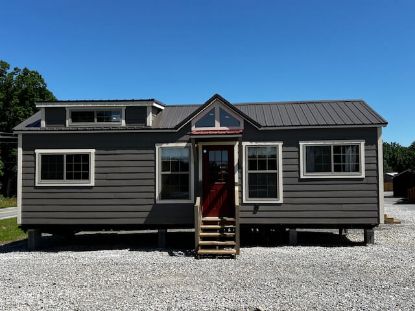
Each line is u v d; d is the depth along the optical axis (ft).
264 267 30.32
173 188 40.11
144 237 50.08
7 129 169.07
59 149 40.70
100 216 40.19
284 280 26.35
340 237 46.19
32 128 40.98
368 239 40.09
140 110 41.42
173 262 32.81
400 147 310.86
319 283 25.50
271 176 39.63
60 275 28.89
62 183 40.42
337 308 20.74
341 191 39.04
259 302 21.83
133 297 23.16
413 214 73.10
